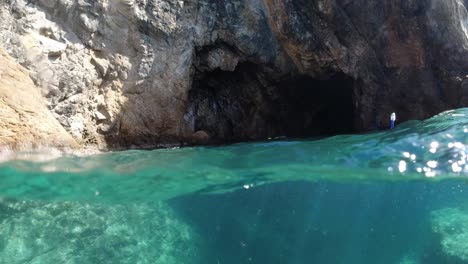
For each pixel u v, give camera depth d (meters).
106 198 7.71
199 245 8.50
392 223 12.98
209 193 8.99
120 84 12.63
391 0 15.18
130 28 12.94
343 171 8.21
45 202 7.38
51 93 11.12
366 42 15.57
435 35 15.68
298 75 16.91
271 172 8.30
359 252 13.75
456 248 8.24
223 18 14.85
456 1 15.62
